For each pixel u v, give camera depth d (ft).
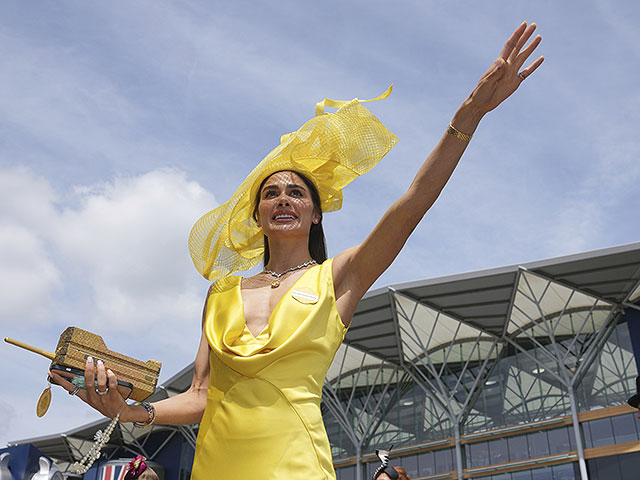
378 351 138.92
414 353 137.49
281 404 5.61
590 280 110.83
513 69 6.24
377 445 134.72
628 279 109.70
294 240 7.14
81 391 5.87
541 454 111.75
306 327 5.85
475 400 126.62
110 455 166.91
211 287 7.02
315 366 5.87
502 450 116.78
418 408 133.49
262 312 6.39
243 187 7.27
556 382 118.11
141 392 6.11
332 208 7.91
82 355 5.96
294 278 6.69
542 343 123.75
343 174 7.70
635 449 102.68
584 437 109.19
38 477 25.11
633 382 109.40
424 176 6.25
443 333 131.54
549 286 114.73
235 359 5.75
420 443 128.16
